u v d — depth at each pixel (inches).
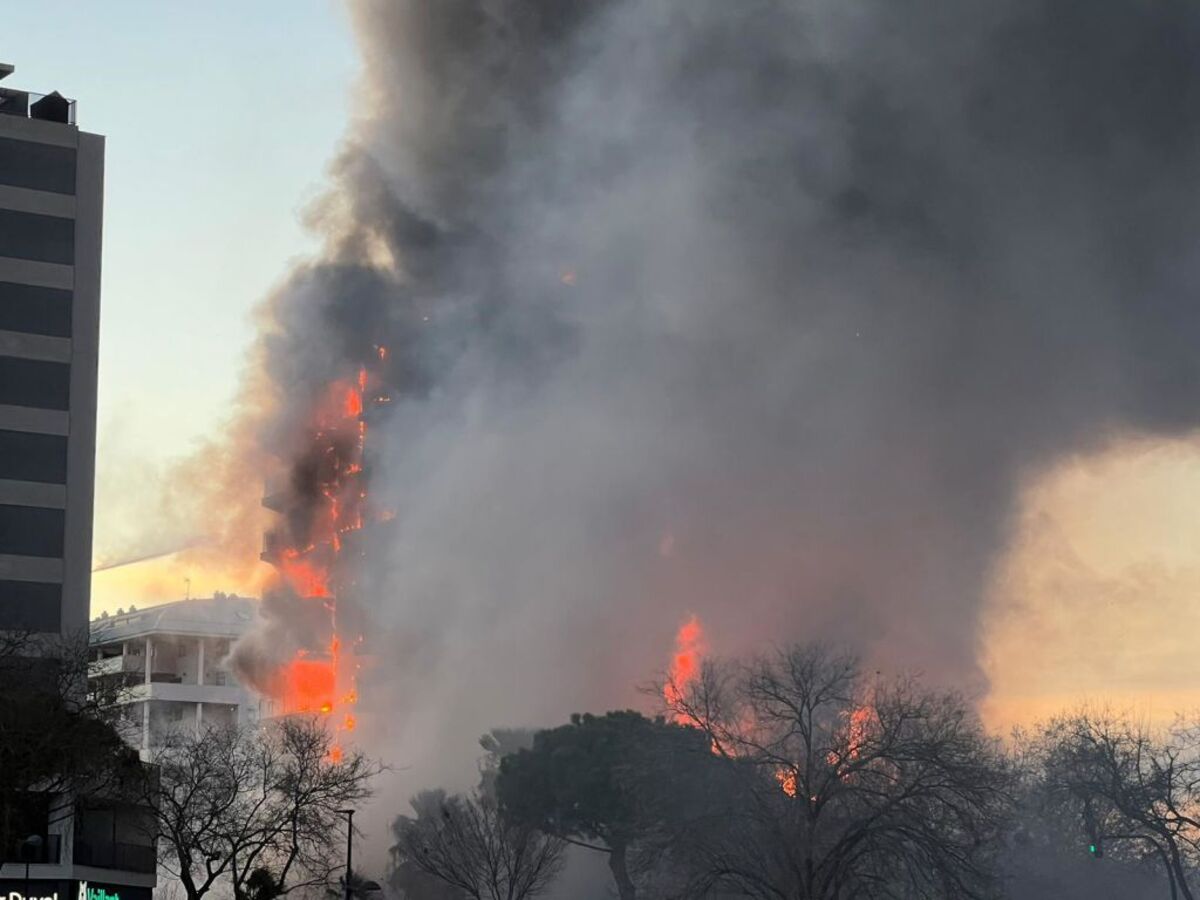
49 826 3169.3
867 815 3299.7
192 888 3216.0
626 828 3878.0
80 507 3486.7
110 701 3157.0
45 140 3599.9
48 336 3523.6
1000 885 3750.0
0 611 3371.1
